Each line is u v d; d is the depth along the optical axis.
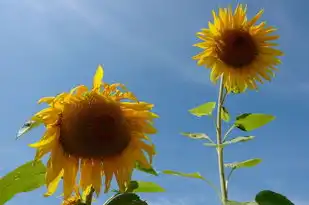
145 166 0.29
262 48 0.63
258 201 0.40
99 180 0.29
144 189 0.35
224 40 0.61
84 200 0.29
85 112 0.28
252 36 0.62
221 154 0.52
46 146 0.28
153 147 0.30
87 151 0.29
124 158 0.29
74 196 0.33
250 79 0.61
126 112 0.30
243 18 0.63
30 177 0.28
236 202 0.41
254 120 0.53
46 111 0.28
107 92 0.29
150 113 0.30
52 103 0.28
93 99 0.29
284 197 0.40
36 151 0.28
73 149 0.28
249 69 0.62
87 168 0.29
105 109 0.29
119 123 0.29
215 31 0.62
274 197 0.40
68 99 0.28
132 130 0.29
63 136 0.28
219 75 0.61
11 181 0.28
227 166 0.51
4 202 0.28
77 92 0.29
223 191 0.50
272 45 0.63
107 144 0.29
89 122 0.28
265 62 0.62
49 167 0.28
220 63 0.61
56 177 0.28
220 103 0.56
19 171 0.28
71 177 0.29
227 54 0.61
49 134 0.28
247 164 0.50
